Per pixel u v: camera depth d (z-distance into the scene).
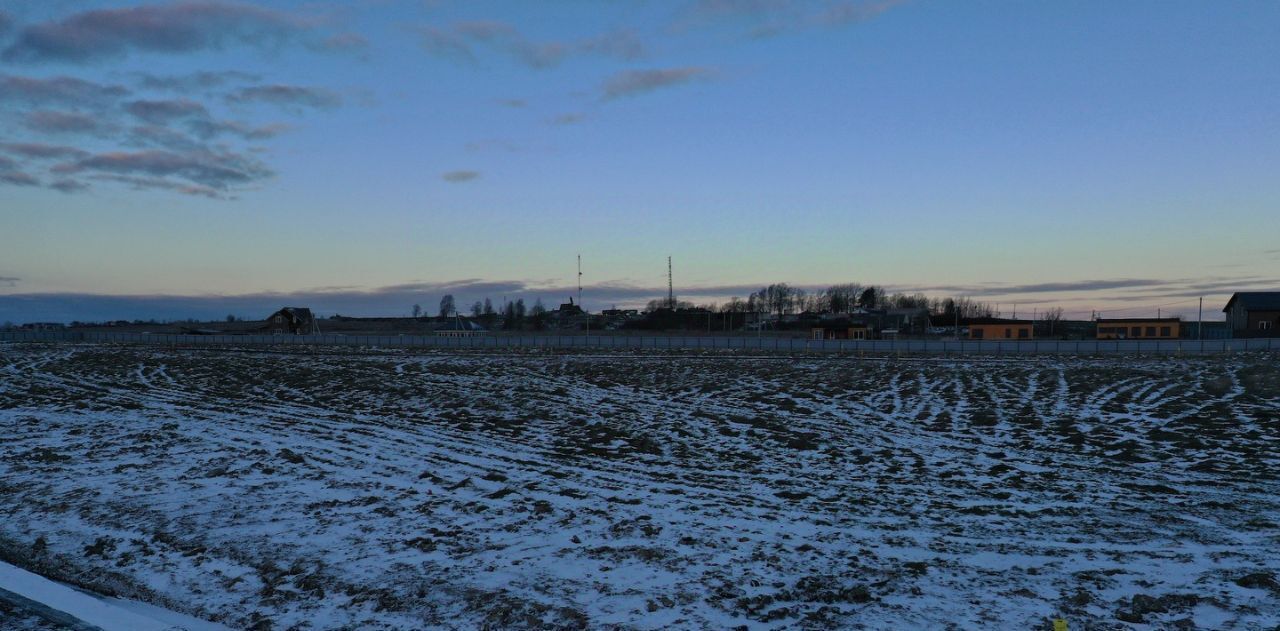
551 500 14.12
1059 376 36.50
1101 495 14.68
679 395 31.78
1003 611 8.52
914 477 16.66
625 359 50.62
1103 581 9.45
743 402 29.50
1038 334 105.94
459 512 13.14
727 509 13.62
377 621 8.53
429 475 16.23
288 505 13.58
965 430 22.75
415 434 22.33
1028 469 17.28
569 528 12.16
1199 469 16.78
